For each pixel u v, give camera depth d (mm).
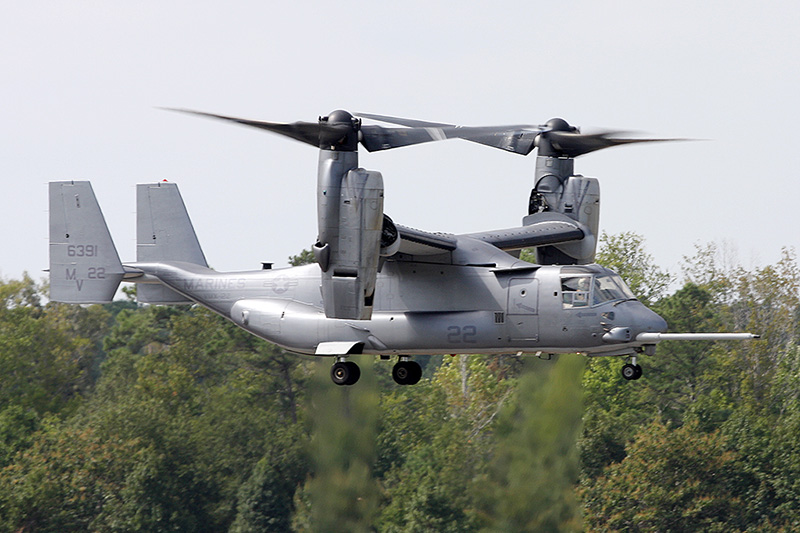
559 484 97438
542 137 83000
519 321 69438
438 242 70688
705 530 125875
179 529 131875
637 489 126188
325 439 102688
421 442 123875
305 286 77312
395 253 69312
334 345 73188
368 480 102062
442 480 103062
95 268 84688
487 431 108812
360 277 64375
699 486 127875
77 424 155250
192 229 90938
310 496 102562
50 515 131000
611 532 125125
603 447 136125
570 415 98500
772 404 156875
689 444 129375
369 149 65625
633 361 69688
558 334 68625
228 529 133500
